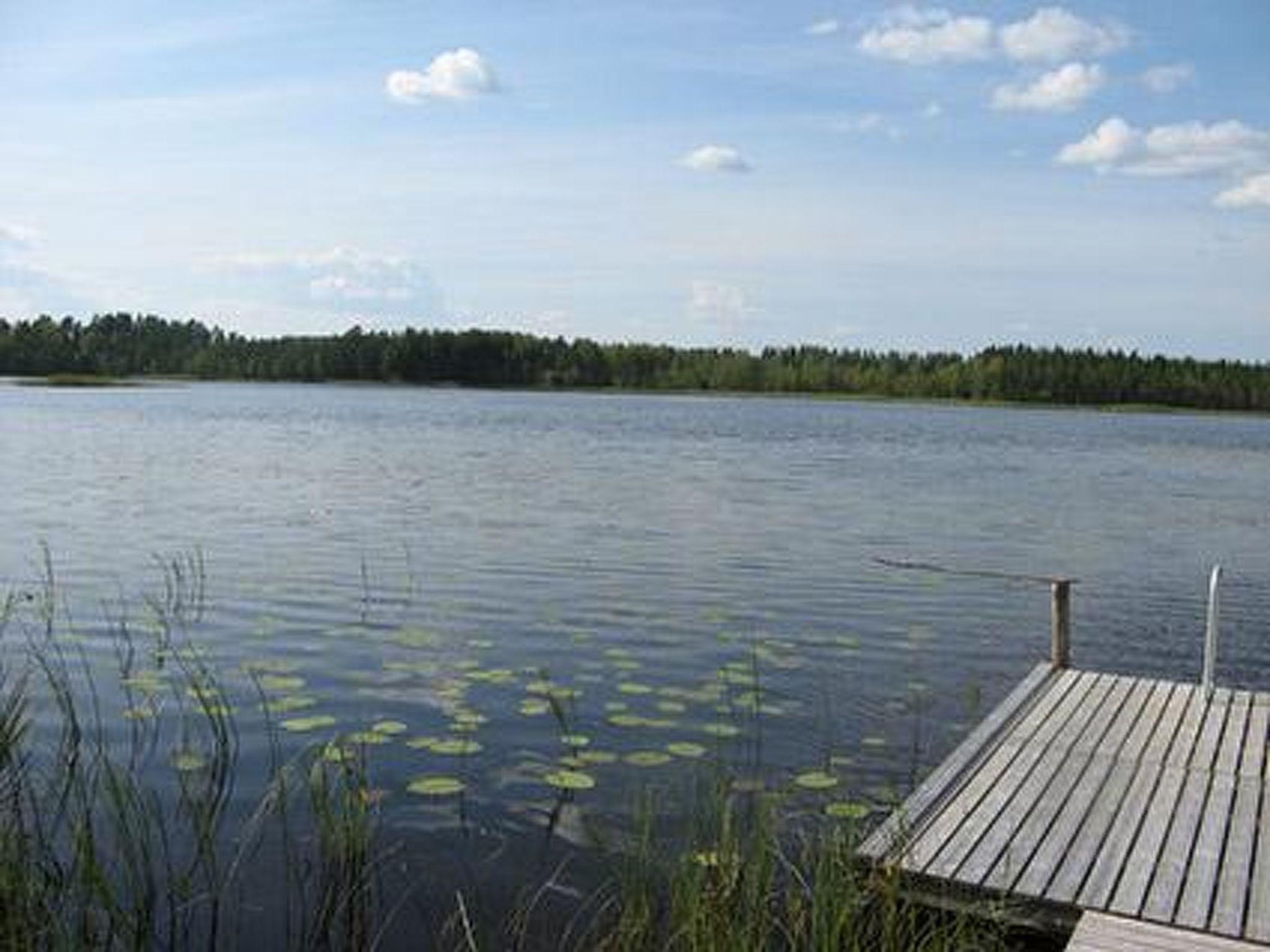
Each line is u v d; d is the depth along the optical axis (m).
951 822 6.51
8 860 5.42
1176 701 9.27
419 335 139.62
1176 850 6.18
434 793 7.30
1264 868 5.96
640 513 23.03
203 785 7.25
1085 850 6.16
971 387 139.38
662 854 6.45
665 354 146.12
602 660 10.93
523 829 6.83
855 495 28.17
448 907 5.92
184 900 5.82
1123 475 38.09
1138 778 7.33
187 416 58.81
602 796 7.34
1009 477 35.66
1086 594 16.41
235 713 8.80
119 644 10.95
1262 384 131.38
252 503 22.61
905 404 139.12
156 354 143.25
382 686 9.69
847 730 8.99
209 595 13.43
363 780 6.78
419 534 18.92
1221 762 7.66
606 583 15.14
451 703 9.23
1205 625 14.71
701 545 18.80
